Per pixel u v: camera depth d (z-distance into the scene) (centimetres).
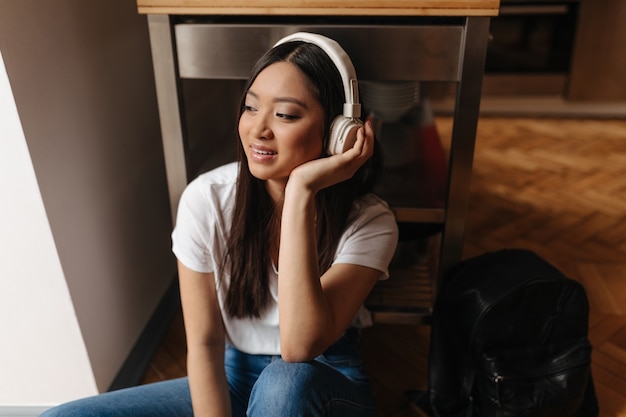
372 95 156
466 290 113
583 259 178
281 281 85
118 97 125
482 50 96
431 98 292
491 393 111
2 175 97
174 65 102
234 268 94
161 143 150
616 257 179
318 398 85
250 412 87
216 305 98
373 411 100
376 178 98
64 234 106
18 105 92
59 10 102
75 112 108
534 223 198
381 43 97
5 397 122
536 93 299
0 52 87
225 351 109
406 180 129
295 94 79
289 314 84
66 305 110
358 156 84
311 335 85
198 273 96
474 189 223
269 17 104
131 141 132
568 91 296
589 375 119
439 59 98
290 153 82
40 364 118
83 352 116
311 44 82
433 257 139
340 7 94
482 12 92
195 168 129
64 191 106
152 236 146
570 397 111
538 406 109
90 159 114
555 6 273
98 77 116
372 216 95
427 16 102
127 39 128
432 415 122
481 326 109
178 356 142
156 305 149
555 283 109
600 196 217
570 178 232
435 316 119
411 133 158
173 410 95
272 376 86
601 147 262
